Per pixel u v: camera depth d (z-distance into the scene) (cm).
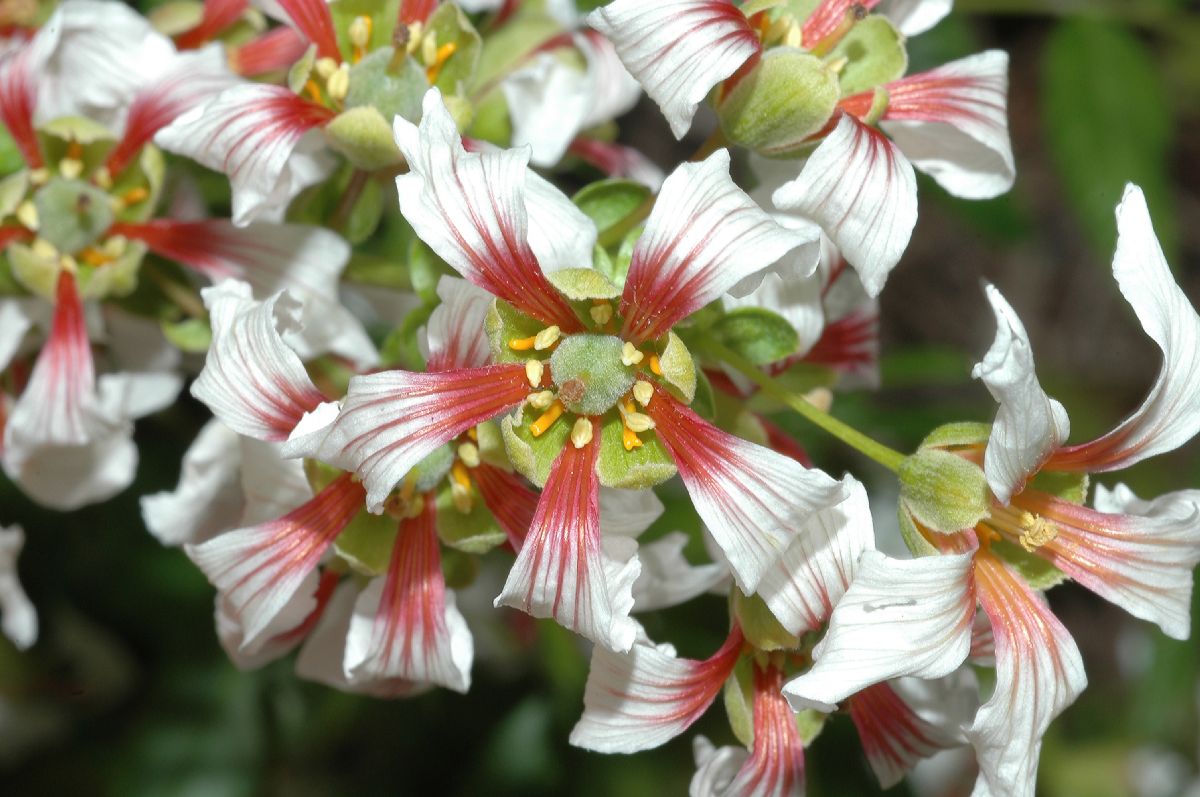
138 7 22
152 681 24
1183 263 35
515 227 17
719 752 18
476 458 18
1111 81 24
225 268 19
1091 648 33
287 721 24
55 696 24
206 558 18
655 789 24
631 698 18
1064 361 34
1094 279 34
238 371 17
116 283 19
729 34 18
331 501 18
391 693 20
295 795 25
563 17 20
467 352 18
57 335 19
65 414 19
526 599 17
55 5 21
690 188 17
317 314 19
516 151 17
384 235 23
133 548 24
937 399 33
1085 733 30
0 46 21
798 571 17
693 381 17
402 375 17
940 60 25
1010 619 17
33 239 20
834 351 20
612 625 17
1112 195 24
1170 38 30
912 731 19
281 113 18
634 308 17
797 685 17
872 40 19
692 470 17
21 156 20
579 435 17
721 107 18
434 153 17
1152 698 26
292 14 19
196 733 24
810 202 18
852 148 18
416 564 18
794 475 17
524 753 24
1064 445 18
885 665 17
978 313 34
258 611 18
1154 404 17
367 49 19
